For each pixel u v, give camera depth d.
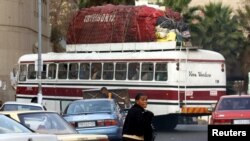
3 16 60.56
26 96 44.44
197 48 36.03
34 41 67.81
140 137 15.94
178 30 37.88
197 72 35.97
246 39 83.44
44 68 42.97
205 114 35.91
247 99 26.66
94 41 40.38
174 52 35.44
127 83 37.16
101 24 40.12
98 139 16.70
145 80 36.31
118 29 39.09
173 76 35.28
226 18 82.12
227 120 25.33
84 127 24.17
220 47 81.44
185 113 35.28
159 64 35.81
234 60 83.12
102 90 37.34
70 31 42.16
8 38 60.88
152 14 37.94
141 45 37.34
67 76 41.03
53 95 42.03
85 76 39.72
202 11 83.06
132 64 37.06
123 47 38.25
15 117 16.50
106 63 38.47
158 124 37.94
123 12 39.12
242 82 68.56
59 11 92.44
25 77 44.66
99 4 66.38
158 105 35.69
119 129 24.61
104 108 25.58
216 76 36.62
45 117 17.11
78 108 25.75
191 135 34.75
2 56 60.38
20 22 62.38
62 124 17.22
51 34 90.06
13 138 11.66
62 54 41.81
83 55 40.12
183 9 78.81
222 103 26.67
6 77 60.22
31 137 11.98
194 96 35.69
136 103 16.14
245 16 84.19
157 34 37.47
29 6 65.50
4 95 59.50
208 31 81.00
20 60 45.47
